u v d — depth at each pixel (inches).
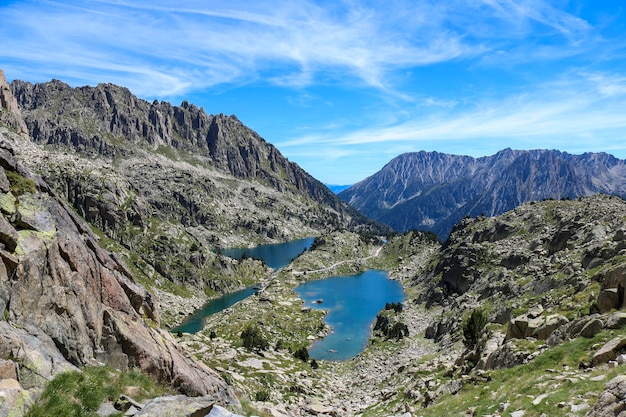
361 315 6259.8
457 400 1446.9
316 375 3526.1
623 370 983.6
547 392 1076.5
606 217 4217.5
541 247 4827.8
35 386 729.0
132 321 1193.4
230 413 830.5
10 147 1107.9
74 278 1006.4
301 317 5895.7
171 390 1162.6
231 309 6491.1
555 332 1560.0
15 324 813.9
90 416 760.3
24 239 904.3
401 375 2977.4
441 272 6875.0
